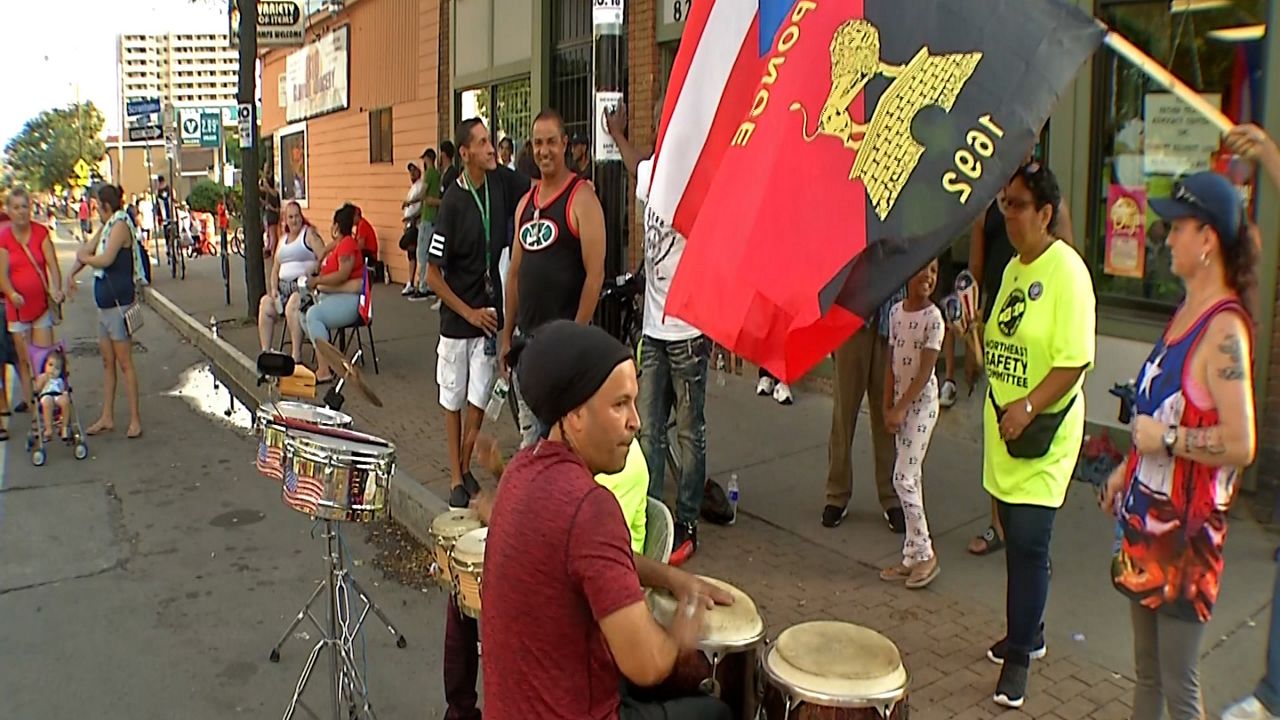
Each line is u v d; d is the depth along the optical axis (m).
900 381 4.87
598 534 2.31
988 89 2.64
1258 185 5.36
